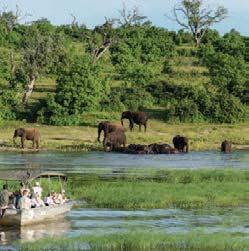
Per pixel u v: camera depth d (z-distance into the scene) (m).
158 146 103.06
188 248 42.06
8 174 54.66
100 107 128.38
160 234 44.88
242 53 174.50
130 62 157.88
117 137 104.94
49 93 133.12
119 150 104.19
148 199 58.34
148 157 97.38
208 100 126.62
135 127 122.19
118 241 43.03
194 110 124.75
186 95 133.88
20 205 50.84
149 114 127.94
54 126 118.56
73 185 65.88
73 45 170.38
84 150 104.06
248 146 110.81
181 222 50.56
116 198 58.56
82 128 117.69
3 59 149.38
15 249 42.81
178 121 123.81
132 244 42.41
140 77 144.25
